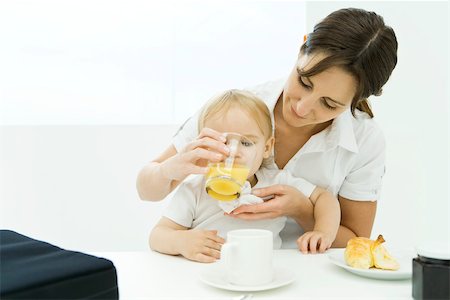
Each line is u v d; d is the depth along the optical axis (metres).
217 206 1.23
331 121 1.33
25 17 2.47
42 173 2.45
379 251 0.88
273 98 1.31
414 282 0.72
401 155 2.19
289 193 1.19
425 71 2.18
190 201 1.23
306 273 0.90
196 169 1.07
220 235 1.23
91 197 2.46
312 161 1.31
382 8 2.22
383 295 0.77
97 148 2.45
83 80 2.48
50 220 2.45
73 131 2.44
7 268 0.65
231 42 2.48
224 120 1.21
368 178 1.35
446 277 0.68
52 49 2.48
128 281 0.85
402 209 2.20
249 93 1.28
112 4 2.46
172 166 1.10
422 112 2.19
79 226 2.46
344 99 1.07
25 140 2.44
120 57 2.47
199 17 2.47
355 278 0.87
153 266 0.95
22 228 2.45
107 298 0.67
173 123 2.48
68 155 2.45
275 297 0.76
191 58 2.48
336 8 2.32
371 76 1.07
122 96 2.48
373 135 1.35
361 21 1.06
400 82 2.19
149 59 2.48
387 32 1.09
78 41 2.47
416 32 2.18
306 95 1.08
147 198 1.27
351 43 1.02
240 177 1.06
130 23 2.46
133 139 2.44
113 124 2.47
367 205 1.37
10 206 2.45
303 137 1.32
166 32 2.47
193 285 0.82
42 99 2.49
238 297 0.73
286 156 1.35
